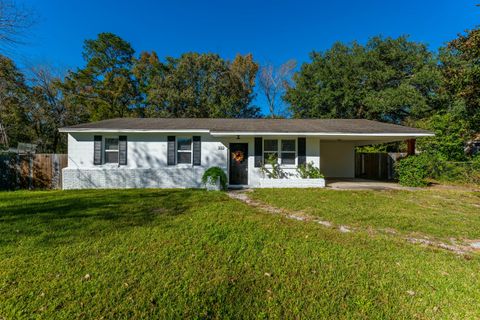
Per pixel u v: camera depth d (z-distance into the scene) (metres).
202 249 3.65
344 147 15.00
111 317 2.24
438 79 17.23
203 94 22.58
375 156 14.99
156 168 10.55
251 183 10.84
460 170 11.55
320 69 21.94
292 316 2.29
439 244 4.14
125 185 10.30
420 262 3.32
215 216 5.45
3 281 2.74
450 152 13.52
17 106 17.50
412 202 7.24
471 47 9.44
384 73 19.31
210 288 2.68
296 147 10.79
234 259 3.35
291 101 23.97
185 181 10.55
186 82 22.69
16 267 3.05
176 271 3.01
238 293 2.61
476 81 10.09
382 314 2.31
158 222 4.95
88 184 10.12
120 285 2.71
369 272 3.04
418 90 19.12
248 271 3.04
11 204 6.57
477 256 3.62
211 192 8.73
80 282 2.75
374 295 2.59
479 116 12.03
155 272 2.98
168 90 21.69
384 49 20.69
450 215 5.80
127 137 10.70
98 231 4.39
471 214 5.91
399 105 18.53
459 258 3.53
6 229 4.46
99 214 5.56
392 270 3.10
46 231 4.36
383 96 18.83
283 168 10.82
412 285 2.77
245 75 25.97
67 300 2.45
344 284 2.77
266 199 7.60
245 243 3.89
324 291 2.65
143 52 24.84
